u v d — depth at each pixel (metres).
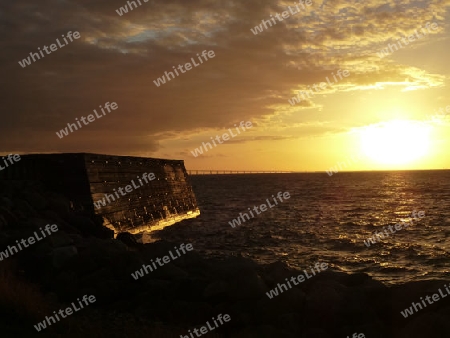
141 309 13.06
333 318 11.79
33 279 14.91
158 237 34.09
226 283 13.32
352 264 27.05
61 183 25.98
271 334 11.42
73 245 17.02
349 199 85.94
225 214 56.44
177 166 48.09
